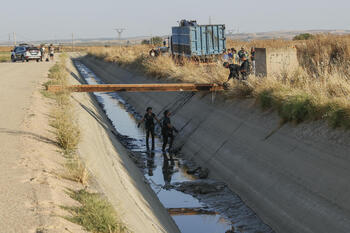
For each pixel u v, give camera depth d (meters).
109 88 25.22
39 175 9.37
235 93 22.50
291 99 16.98
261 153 17.08
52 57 76.62
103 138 19.69
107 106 38.88
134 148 24.08
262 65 23.03
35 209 7.30
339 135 14.12
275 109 18.53
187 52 40.62
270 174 15.66
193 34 39.66
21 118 15.85
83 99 29.53
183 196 16.59
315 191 13.22
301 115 16.38
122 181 13.50
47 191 8.30
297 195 13.73
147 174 19.44
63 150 12.73
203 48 40.06
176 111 28.70
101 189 10.03
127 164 17.75
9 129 14.01
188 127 25.22
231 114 21.78
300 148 15.24
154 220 11.69
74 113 19.69
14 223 6.67
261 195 15.26
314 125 15.65
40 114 17.25
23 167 9.86
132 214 10.05
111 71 62.31
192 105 27.12
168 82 34.22
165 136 23.38
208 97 25.77
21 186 8.53
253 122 19.30
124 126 30.14
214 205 15.65
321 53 29.14
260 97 19.67
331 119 14.72
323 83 17.66
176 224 14.01
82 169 10.21
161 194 16.89
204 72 29.50
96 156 14.03
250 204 15.36
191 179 18.66
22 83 28.91
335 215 11.90
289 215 13.42
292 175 14.64
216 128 22.02
